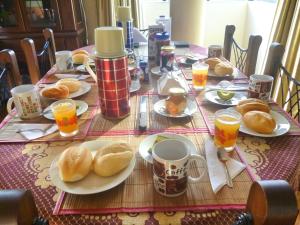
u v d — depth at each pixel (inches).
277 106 35.8
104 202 20.1
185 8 90.1
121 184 21.9
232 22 117.7
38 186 22.0
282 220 13.4
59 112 28.5
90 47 69.6
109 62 30.0
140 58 58.6
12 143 28.4
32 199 15.4
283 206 13.3
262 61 95.7
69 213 19.2
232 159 24.9
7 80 46.1
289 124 30.3
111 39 29.7
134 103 37.6
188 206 19.7
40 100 36.8
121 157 22.3
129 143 27.8
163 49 49.4
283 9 76.7
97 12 107.3
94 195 20.7
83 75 48.0
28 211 14.7
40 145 28.0
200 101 38.0
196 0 89.1
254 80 36.2
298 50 73.0
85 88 41.3
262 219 13.8
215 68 48.1
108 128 31.0
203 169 23.5
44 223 15.7
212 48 56.4
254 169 23.7
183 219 18.7
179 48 68.2
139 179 22.4
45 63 63.8
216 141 26.8
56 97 37.3
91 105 36.9
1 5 90.9
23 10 90.6
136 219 18.7
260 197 14.1
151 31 56.6
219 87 42.4
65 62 49.6
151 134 29.6
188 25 92.6
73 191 20.3
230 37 64.9
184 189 20.7
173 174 19.5
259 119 28.8
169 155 22.2
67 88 38.4
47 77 47.6
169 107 33.2
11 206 13.5
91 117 33.6
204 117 33.3
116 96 31.8
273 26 82.9
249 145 27.4
